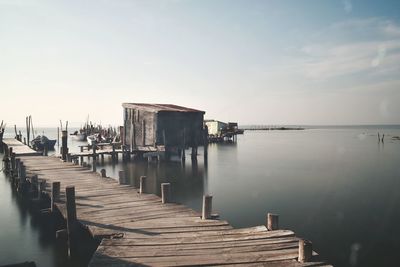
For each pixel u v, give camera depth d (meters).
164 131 32.31
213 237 8.10
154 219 9.74
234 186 21.84
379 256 10.41
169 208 10.98
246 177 25.45
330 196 18.80
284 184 22.59
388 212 15.39
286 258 6.78
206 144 33.47
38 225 13.66
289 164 33.53
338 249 11.02
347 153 46.59
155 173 27.00
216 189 20.88
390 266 9.68
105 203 11.63
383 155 43.62
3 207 16.42
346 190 20.53
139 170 28.39
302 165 32.84
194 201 17.69
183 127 33.72
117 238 8.15
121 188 14.31
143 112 33.59
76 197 12.57
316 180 24.14
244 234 8.29
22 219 14.49
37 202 14.58
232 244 7.60
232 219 14.32
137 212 10.48
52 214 12.12
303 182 23.33
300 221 14.09
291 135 125.69
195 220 9.60
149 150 32.28
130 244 7.67
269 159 38.25
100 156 38.06
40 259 10.37
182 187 21.52
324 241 11.74
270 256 6.89
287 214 15.16
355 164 33.75
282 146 61.72
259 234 8.23
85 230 9.55
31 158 26.33
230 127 77.56
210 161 35.88
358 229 13.01
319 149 54.41
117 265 6.56
